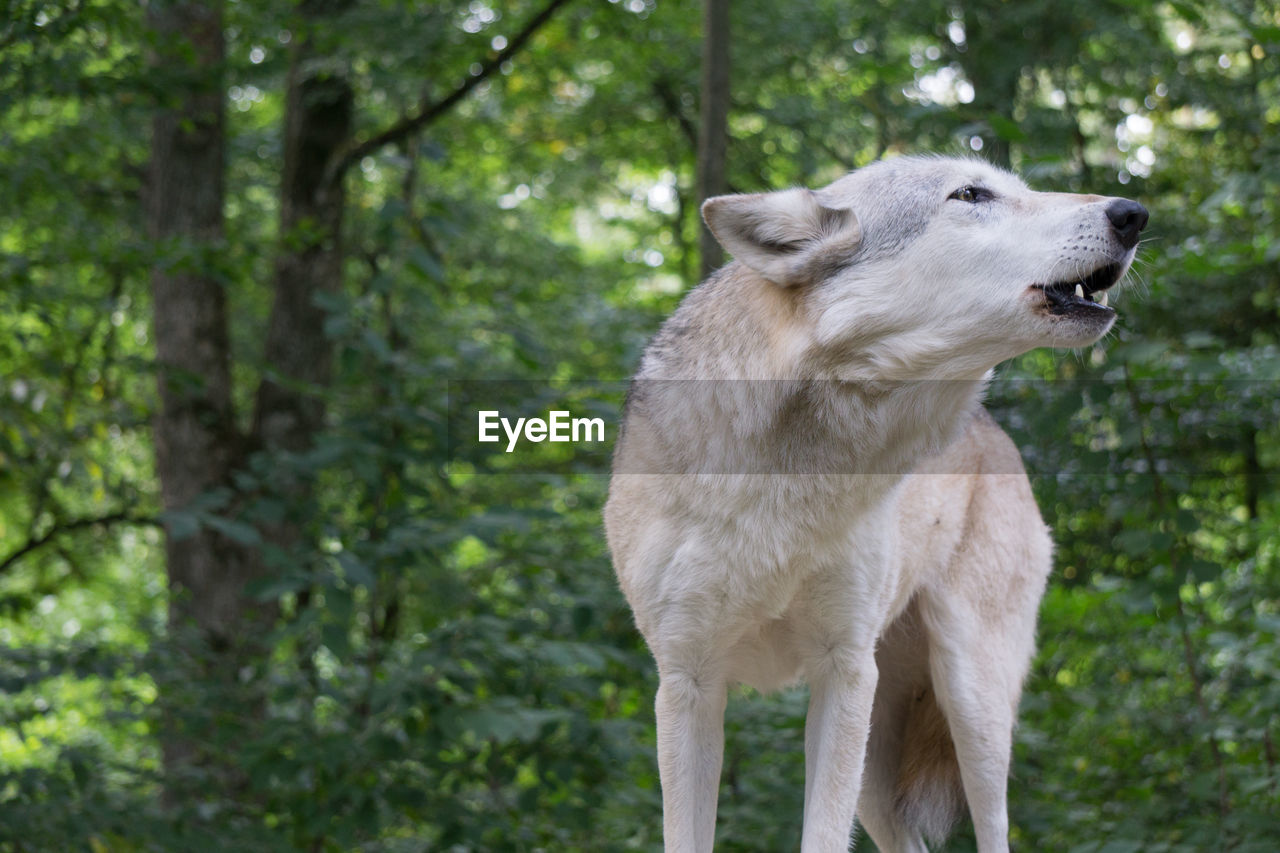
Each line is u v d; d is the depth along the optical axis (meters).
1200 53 8.53
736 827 4.89
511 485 8.20
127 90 6.18
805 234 3.11
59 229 8.78
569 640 5.64
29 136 8.36
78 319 8.43
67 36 5.58
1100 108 9.21
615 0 10.24
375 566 5.14
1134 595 4.60
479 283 11.44
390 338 6.29
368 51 7.82
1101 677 5.85
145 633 6.15
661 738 3.20
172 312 8.91
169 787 5.74
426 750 5.22
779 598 3.11
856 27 10.47
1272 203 6.00
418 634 5.86
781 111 11.75
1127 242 2.89
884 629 3.98
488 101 12.12
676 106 12.75
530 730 4.72
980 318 2.97
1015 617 4.09
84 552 9.64
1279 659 4.75
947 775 4.01
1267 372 4.30
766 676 3.36
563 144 13.58
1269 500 7.04
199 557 8.50
